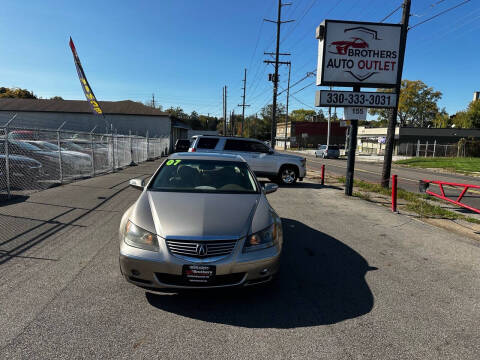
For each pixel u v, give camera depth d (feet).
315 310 10.69
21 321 9.36
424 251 17.03
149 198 12.83
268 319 10.03
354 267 14.55
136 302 10.68
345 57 31.37
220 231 10.52
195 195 13.17
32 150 36.45
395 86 32.01
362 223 22.59
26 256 14.24
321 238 18.78
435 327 9.91
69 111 116.37
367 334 9.41
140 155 71.20
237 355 8.24
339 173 63.00
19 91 194.49
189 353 8.26
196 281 10.07
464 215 26.68
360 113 32.19
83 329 9.09
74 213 21.72
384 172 39.19
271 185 16.17
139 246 10.46
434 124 252.62
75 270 12.94
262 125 361.30
